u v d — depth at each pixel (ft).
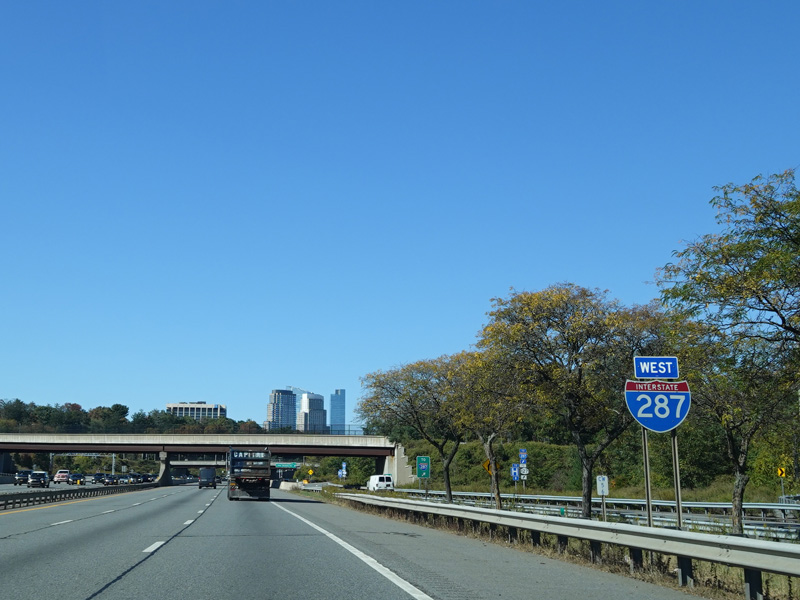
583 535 46.52
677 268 58.65
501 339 97.91
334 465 508.12
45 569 43.27
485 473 284.61
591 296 99.81
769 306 53.21
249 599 33.17
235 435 295.07
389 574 41.60
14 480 332.80
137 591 35.27
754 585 31.17
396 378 176.04
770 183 53.62
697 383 74.02
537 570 43.78
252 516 104.06
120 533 70.54
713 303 55.93
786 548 28.14
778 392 57.16
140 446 297.74
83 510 115.44
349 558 49.88
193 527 79.77
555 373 95.61
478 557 50.98
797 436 72.79
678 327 60.13
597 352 95.61
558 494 205.05
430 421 178.19
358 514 115.34
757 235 53.52
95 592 34.88
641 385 45.80
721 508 140.36
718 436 105.60
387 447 293.23
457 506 75.51
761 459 103.09
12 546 57.16
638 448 208.85
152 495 212.64
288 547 57.77
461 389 155.33
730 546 31.86
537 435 273.95
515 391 102.12
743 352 57.00
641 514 123.34
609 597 33.78
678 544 36.40
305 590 35.73
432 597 33.68
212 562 47.11
